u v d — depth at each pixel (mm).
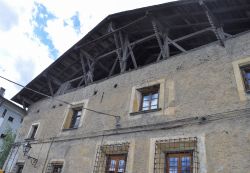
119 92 9711
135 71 9750
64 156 9945
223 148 5777
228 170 5441
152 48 12266
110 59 13148
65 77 15094
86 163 8750
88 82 12062
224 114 6238
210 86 6984
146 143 7383
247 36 7062
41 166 10727
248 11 8086
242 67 6734
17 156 13133
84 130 9938
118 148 8094
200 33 9148
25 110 16469
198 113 6777
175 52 11570
